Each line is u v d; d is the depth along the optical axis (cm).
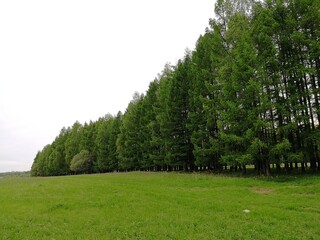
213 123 3172
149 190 2111
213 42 3219
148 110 4934
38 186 2672
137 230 1055
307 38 2486
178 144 3897
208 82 3359
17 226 1153
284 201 1530
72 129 9969
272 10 2720
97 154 7331
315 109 2453
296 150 2483
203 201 1608
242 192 1889
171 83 4028
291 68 2456
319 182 1947
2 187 2794
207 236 958
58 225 1168
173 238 951
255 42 2709
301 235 963
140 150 5162
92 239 955
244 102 2609
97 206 1548
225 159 2762
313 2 2420
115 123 6888
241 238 944
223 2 3250
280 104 2500
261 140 2514
